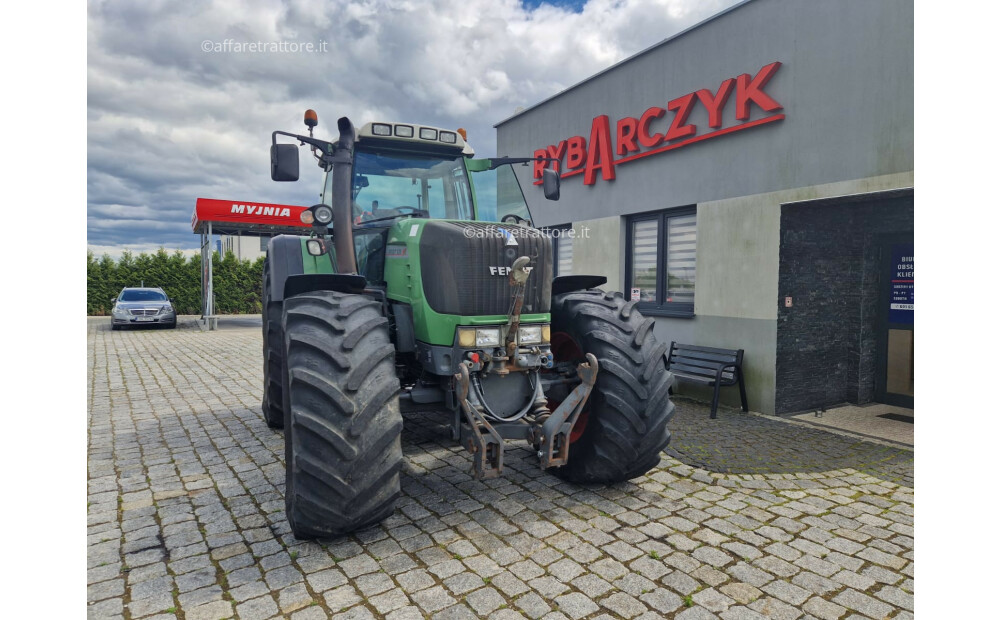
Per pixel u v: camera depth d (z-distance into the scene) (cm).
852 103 489
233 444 470
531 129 898
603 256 763
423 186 419
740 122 580
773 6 549
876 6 471
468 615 233
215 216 1509
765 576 266
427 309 331
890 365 606
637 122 700
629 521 324
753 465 422
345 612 234
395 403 284
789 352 570
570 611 236
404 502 348
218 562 275
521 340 332
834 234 594
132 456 438
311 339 281
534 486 375
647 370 346
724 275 606
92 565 272
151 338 1334
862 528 318
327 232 424
